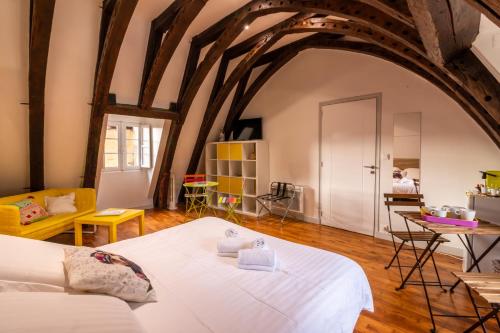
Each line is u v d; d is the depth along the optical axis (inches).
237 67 171.8
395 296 91.8
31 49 105.3
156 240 84.1
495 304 56.0
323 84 173.0
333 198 172.1
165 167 208.7
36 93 119.6
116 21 104.6
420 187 135.6
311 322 45.8
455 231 73.5
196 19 136.7
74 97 136.8
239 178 209.6
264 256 64.5
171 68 160.1
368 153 154.3
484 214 96.8
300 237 153.7
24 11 103.4
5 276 44.6
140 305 49.3
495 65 67.0
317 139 178.5
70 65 125.6
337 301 53.8
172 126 185.5
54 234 129.3
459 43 66.6
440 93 127.3
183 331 42.1
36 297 37.5
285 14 136.7
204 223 102.7
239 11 125.7
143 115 163.0
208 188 232.7
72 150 156.7
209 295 52.7
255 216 199.8
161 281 58.3
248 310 47.6
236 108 216.4
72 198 152.3
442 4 49.9
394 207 144.9
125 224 180.1
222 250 72.1
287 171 197.8
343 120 164.4
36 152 139.8
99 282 45.6
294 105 190.2
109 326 34.4
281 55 181.3
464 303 87.4
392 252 130.5
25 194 142.9
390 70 143.2
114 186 203.3
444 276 105.7
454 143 124.8
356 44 146.8
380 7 71.9
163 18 128.5
